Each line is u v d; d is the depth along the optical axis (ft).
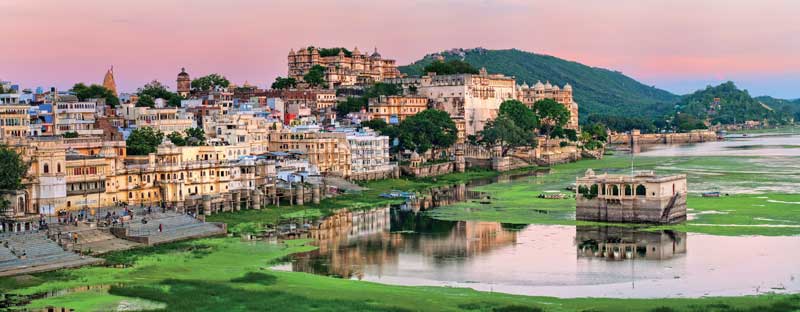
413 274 605.31
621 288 558.97
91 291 538.88
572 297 536.01
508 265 631.97
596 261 643.04
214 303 513.86
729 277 584.40
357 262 645.51
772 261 632.38
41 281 559.38
